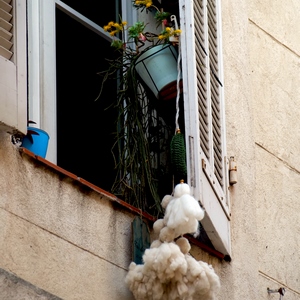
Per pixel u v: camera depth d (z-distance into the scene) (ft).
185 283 21.90
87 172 24.56
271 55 29.60
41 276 20.68
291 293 27.30
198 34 24.23
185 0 23.80
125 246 22.49
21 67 20.77
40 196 21.17
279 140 28.84
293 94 29.94
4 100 20.31
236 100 27.20
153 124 24.67
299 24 31.01
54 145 23.52
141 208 23.18
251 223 26.32
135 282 21.93
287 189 28.48
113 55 25.76
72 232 21.54
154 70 24.49
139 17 26.27
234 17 28.14
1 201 20.45
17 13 21.03
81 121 24.81
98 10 25.91
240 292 25.22
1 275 19.34
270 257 26.96
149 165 23.56
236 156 26.53
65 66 24.89
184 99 23.18
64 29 25.04
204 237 24.61
